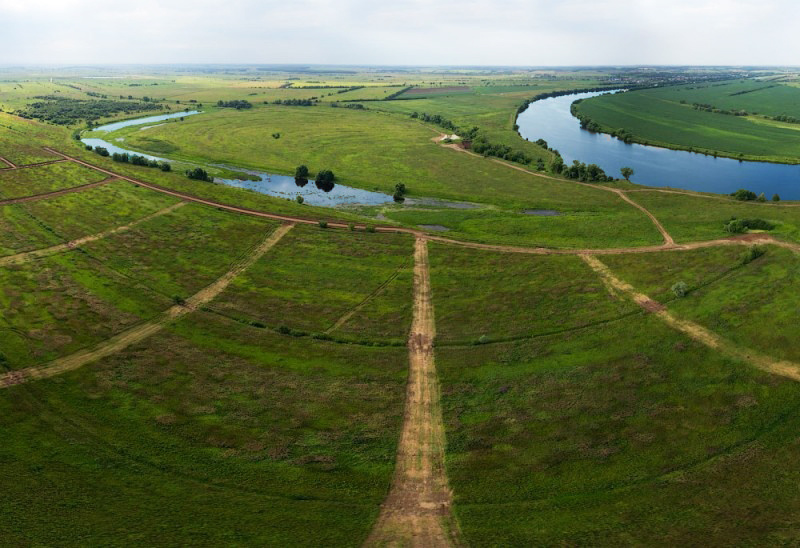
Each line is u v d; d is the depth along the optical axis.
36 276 79.62
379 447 47.38
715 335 59.81
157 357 60.22
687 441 46.12
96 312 69.88
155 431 48.53
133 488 42.16
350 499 41.91
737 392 51.12
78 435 47.66
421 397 54.09
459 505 41.19
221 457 45.78
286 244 94.06
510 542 37.47
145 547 36.44
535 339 63.47
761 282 68.50
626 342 60.88
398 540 37.97
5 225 99.25
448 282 79.44
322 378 57.03
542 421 49.91
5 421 49.03
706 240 86.75
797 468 42.03
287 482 43.38
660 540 36.72
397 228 102.62
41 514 38.97
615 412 50.31
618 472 43.41
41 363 58.31
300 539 37.78
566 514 39.78
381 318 69.50
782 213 95.38
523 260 85.44
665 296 69.50
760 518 37.84
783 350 55.38
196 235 97.44
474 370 58.16
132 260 86.62
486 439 48.09
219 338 64.75
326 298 75.19
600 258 84.06
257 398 53.62
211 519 39.34
